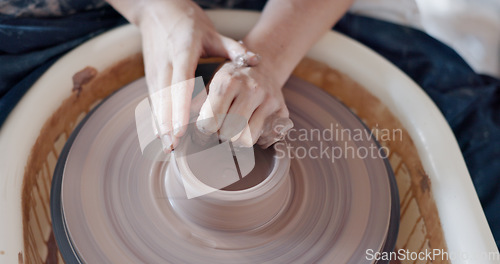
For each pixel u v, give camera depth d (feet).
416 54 4.12
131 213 2.80
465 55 4.61
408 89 3.56
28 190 2.88
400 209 3.32
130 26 3.76
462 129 3.88
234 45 3.13
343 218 2.88
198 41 3.13
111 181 2.95
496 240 3.29
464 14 4.54
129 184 2.93
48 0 3.63
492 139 3.77
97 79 3.67
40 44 3.60
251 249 2.68
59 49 3.68
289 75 3.43
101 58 3.62
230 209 2.58
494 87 4.03
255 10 4.43
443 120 3.36
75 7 3.82
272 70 3.25
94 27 3.91
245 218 2.66
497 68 4.57
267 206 2.69
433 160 3.19
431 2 4.66
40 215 2.99
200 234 2.70
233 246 2.67
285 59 3.36
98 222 2.74
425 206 3.15
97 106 3.38
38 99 3.22
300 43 3.47
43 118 3.21
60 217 2.82
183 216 2.77
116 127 3.24
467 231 2.79
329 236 2.79
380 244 2.78
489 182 3.56
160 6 3.40
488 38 4.51
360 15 4.25
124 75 3.85
